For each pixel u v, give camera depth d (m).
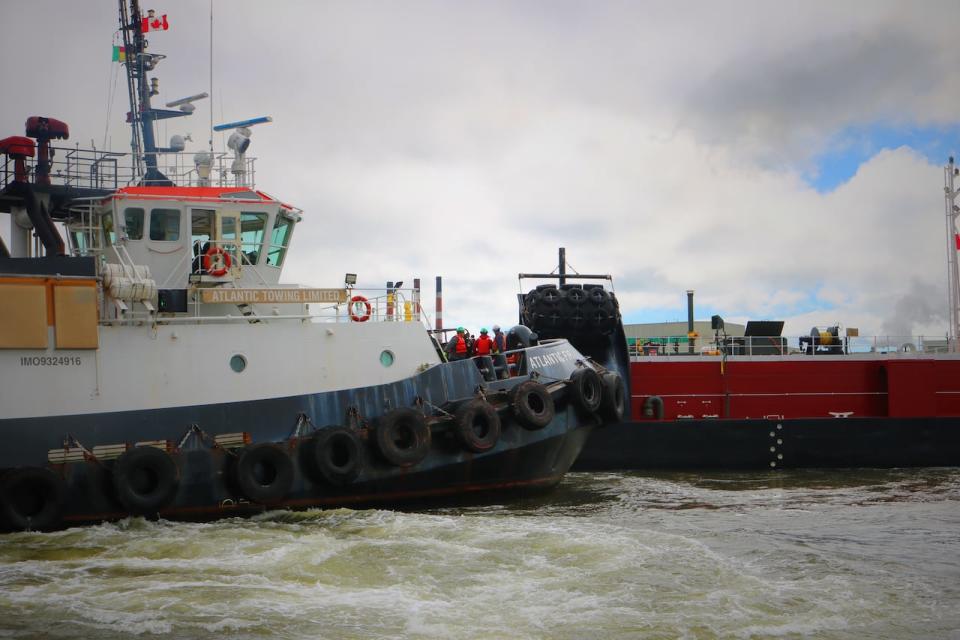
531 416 16.78
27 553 12.16
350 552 12.28
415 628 9.41
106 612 9.76
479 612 9.95
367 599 10.32
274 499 14.62
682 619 9.79
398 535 13.34
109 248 16.33
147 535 13.18
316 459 14.82
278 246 17.16
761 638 9.30
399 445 15.64
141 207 15.86
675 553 12.48
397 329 16.62
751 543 13.81
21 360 13.99
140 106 25.19
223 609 9.88
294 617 9.66
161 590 10.54
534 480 17.61
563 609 10.07
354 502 15.53
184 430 14.27
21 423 13.36
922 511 17.31
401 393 15.98
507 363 17.94
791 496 19.39
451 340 18.05
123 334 14.71
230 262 16.02
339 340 16.16
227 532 13.43
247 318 15.52
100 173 18.38
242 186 17.95
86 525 13.55
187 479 14.13
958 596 10.78
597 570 11.55
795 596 10.70
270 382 15.59
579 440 18.31
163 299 15.12
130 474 13.66
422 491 16.16
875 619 9.91
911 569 12.13
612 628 9.50
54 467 13.36
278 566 11.58
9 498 12.98
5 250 17.20
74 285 14.31
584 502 18.08
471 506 16.91
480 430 16.34
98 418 13.80
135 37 25.23
